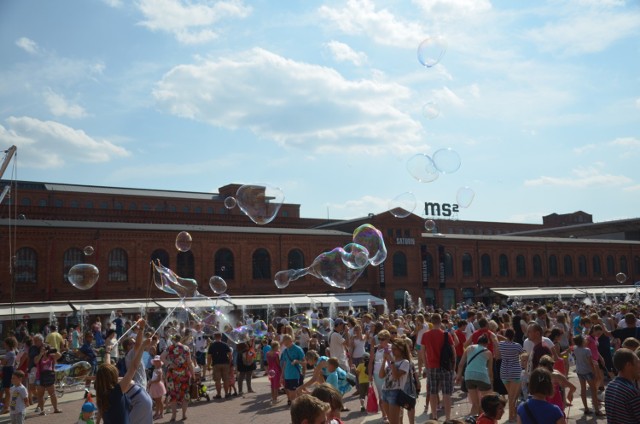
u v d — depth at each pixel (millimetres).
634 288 78438
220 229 56125
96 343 31062
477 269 70625
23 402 14570
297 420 5039
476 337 13484
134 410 7609
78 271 22062
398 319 23641
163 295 50844
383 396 11586
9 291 44844
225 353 19984
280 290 57750
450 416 12734
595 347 14883
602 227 104188
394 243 64312
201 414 16906
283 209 88500
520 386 12930
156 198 80125
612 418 7328
